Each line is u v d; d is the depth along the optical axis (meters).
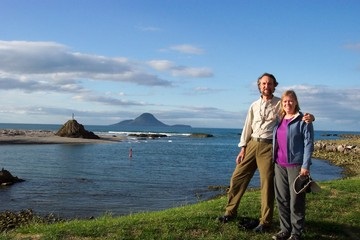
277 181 4.11
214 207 5.27
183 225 4.38
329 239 4.29
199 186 14.26
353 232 4.56
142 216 5.02
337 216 5.00
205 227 4.37
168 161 24.61
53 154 27.47
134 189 13.33
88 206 10.38
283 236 4.07
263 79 4.18
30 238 4.01
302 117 3.96
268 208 4.30
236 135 93.62
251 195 6.27
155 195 12.23
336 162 25.42
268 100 4.22
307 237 4.27
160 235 4.14
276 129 4.08
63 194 12.09
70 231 4.16
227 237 4.14
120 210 9.91
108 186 13.87
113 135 68.25
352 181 7.64
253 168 4.44
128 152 31.42
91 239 4.00
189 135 81.19
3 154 26.62
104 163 22.28
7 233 4.23
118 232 4.16
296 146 3.96
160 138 65.19
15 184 13.83
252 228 4.37
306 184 3.87
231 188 4.52
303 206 3.98
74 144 39.31
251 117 4.36
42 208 10.05
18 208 10.01
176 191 13.07
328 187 6.72
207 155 30.45
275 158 4.10
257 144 4.25
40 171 17.92
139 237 4.07
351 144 39.12
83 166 20.42
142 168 20.16
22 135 47.56
